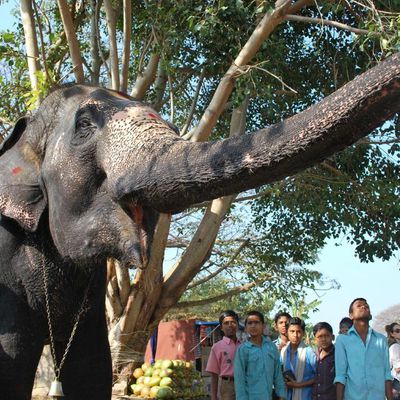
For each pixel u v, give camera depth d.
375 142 13.20
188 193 2.43
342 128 2.00
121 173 2.69
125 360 10.66
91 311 3.44
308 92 13.32
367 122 1.98
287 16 9.30
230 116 13.51
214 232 11.48
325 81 13.05
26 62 10.41
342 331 8.59
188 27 9.59
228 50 9.87
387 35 8.74
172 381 9.79
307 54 12.99
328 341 7.12
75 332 3.46
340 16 12.46
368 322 6.77
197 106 13.73
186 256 11.42
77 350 3.49
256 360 6.72
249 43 9.31
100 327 3.55
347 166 13.95
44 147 3.29
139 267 2.75
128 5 9.72
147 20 9.99
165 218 10.94
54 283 3.29
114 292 11.03
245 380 6.75
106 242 2.88
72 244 2.99
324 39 12.71
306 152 2.09
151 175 2.54
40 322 3.35
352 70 12.70
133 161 2.68
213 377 7.24
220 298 13.77
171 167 2.49
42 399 7.71
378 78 1.92
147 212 2.85
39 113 3.40
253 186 2.27
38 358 3.38
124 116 2.96
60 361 3.51
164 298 11.23
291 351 7.32
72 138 3.06
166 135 2.75
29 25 10.01
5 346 3.28
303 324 7.41
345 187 13.84
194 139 9.61
